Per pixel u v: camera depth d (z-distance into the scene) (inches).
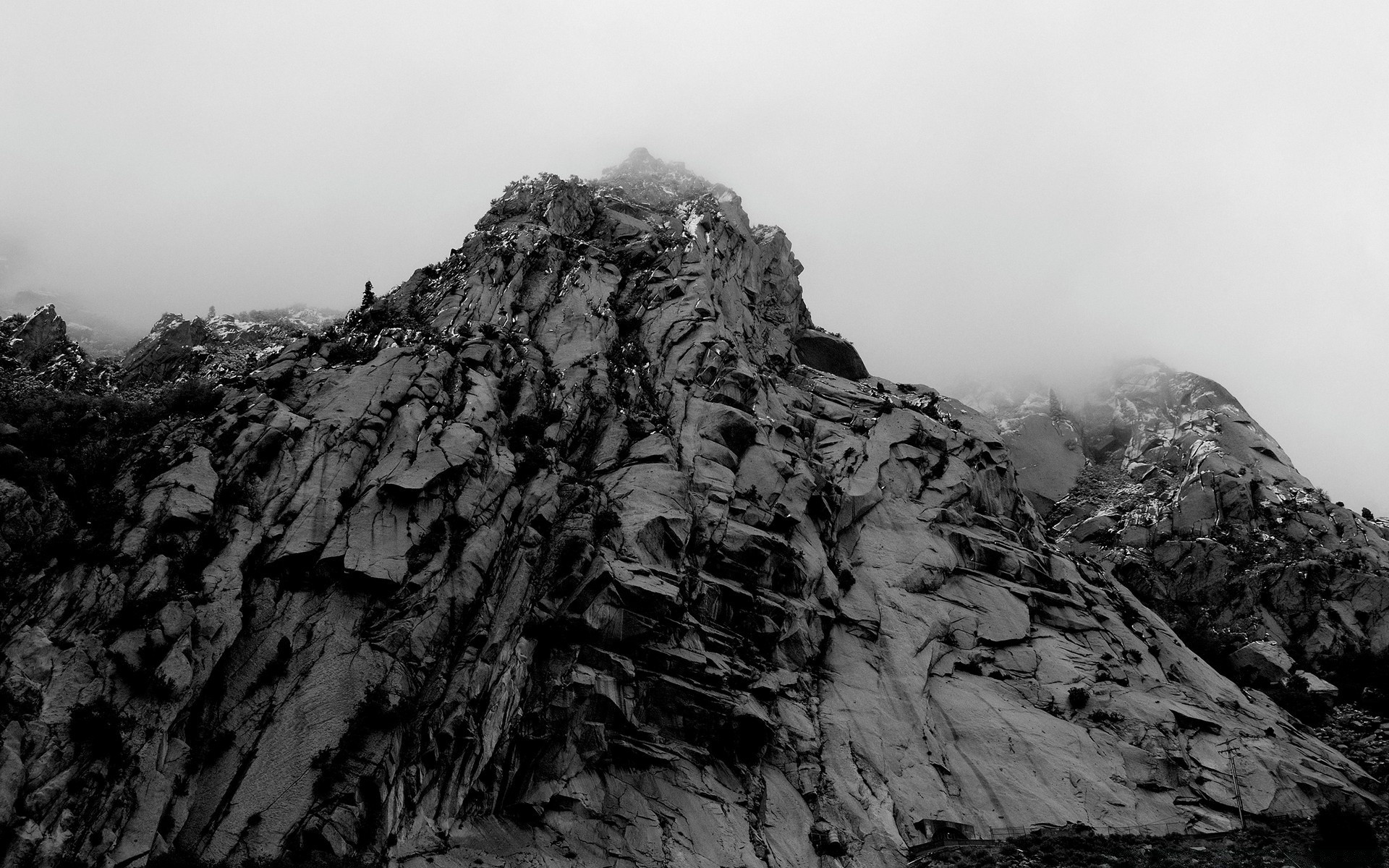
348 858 1909.4
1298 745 3058.6
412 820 2016.5
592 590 2397.9
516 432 2677.2
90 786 1786.4
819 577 2881.4
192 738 1974.7
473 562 2326.5
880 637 2886.3
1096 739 2819.9
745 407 3112.7
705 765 2380.7
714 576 2667.3
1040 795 2623.0
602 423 2871.6
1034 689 2940.5
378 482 2352.4
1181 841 2593.5
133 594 1998.0
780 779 2470.5
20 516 2011.6
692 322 3255.4
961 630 3011.8
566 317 3112.7
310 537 2235.5
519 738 2217.0
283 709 2041.1
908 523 3203.7
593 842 2154.3
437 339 2790.4
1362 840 2551.7
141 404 2440.9
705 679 2437.3
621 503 2625.5
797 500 2965.1
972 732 2726.4
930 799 2549.2
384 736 2054.6
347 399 2496.3
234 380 2605.8
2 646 1866.4
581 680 2281.0
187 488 2182.6
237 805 1921.8
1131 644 3213.6
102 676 1891.0
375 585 2228.1
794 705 2615.7
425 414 2527.1
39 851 1685.5
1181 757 2822.3
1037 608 3191.4
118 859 1755.7
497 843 2081.7
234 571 2118.6
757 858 2260.1
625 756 2295.8
